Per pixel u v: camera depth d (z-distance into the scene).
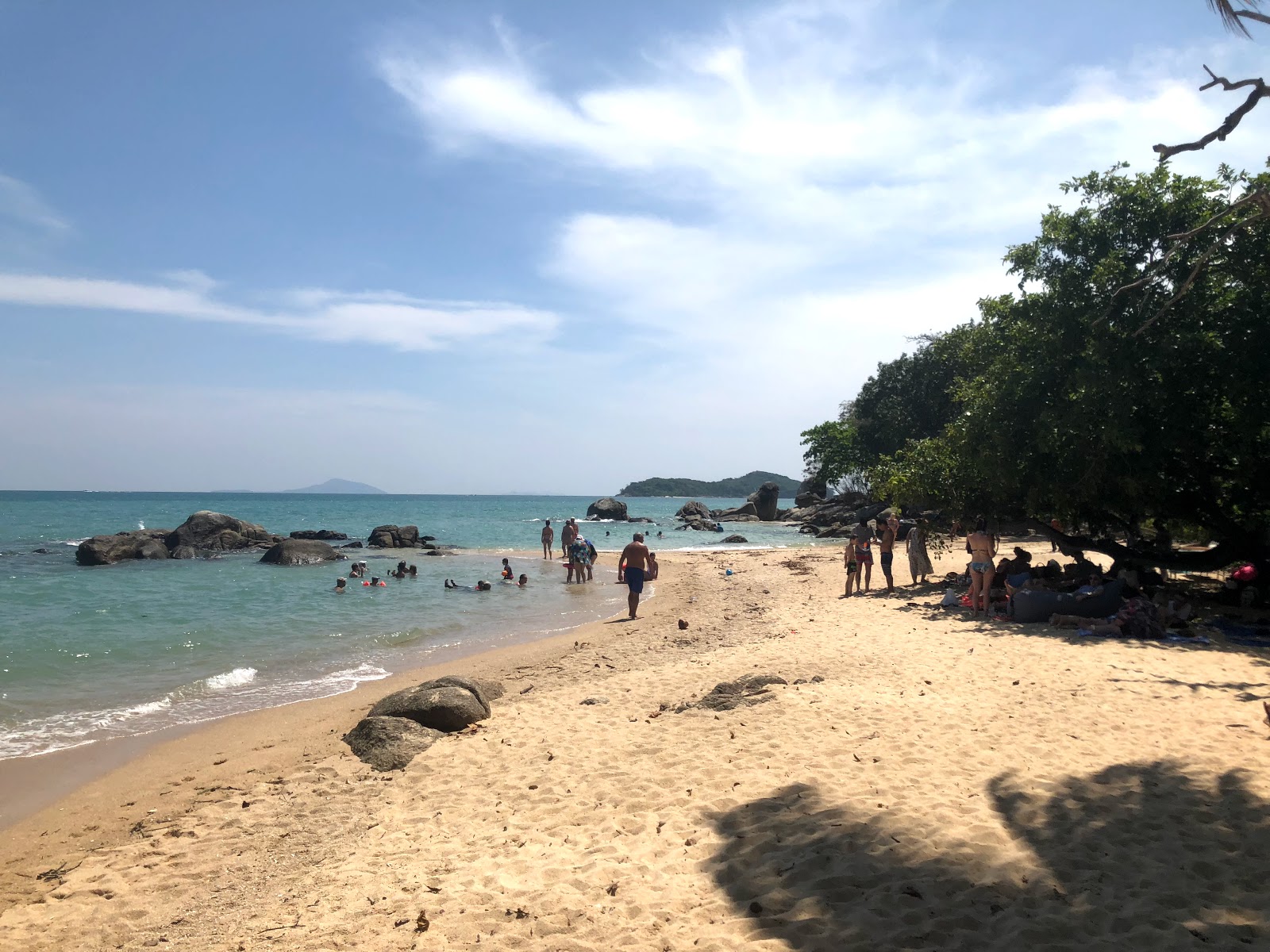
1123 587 13.05
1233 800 5.50
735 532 57.22
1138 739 6.97
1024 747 6.88
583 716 8.95
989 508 17.97
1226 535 14.88
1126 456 14.00
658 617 17.84
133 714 9.84
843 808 5.68
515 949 4.15
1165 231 14.00
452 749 8.01
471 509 124.88
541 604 20.45
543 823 6.01
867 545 19.55
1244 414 12.74
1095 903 4.26
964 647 11.45
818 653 11.70
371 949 4.24
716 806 5.98
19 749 8.49
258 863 5.69
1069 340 14.54
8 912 5.06
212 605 19.02
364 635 15.55
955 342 33.00
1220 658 10.20
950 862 4.82
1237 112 7.30
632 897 4.67
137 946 4.58
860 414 65.69
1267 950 3.71
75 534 48.97
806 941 4.02
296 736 8.90
